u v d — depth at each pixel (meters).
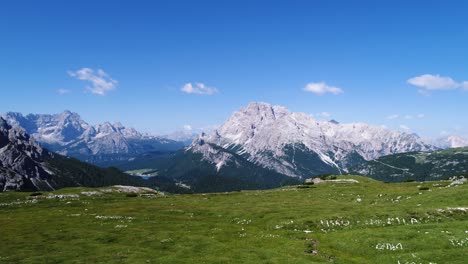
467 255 46.34
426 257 46.97
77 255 56.56
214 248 57.81
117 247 60.53
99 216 91.56
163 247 60.19
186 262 50.88
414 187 118.62
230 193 152.12
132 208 105.69
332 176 173.12
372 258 50.41
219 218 89.19
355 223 69.94
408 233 56.09
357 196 110.94
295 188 149.88
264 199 119.50
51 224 82.38
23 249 60.81
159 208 105.19
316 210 86.50
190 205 111.31
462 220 64.56
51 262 53.25
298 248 55.81
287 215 82.75
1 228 79.44
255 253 53.75
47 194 145.38
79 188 163.38
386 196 102.00
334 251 54.53
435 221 65.50
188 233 69.62
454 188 88.12
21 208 115.94
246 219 85.25
